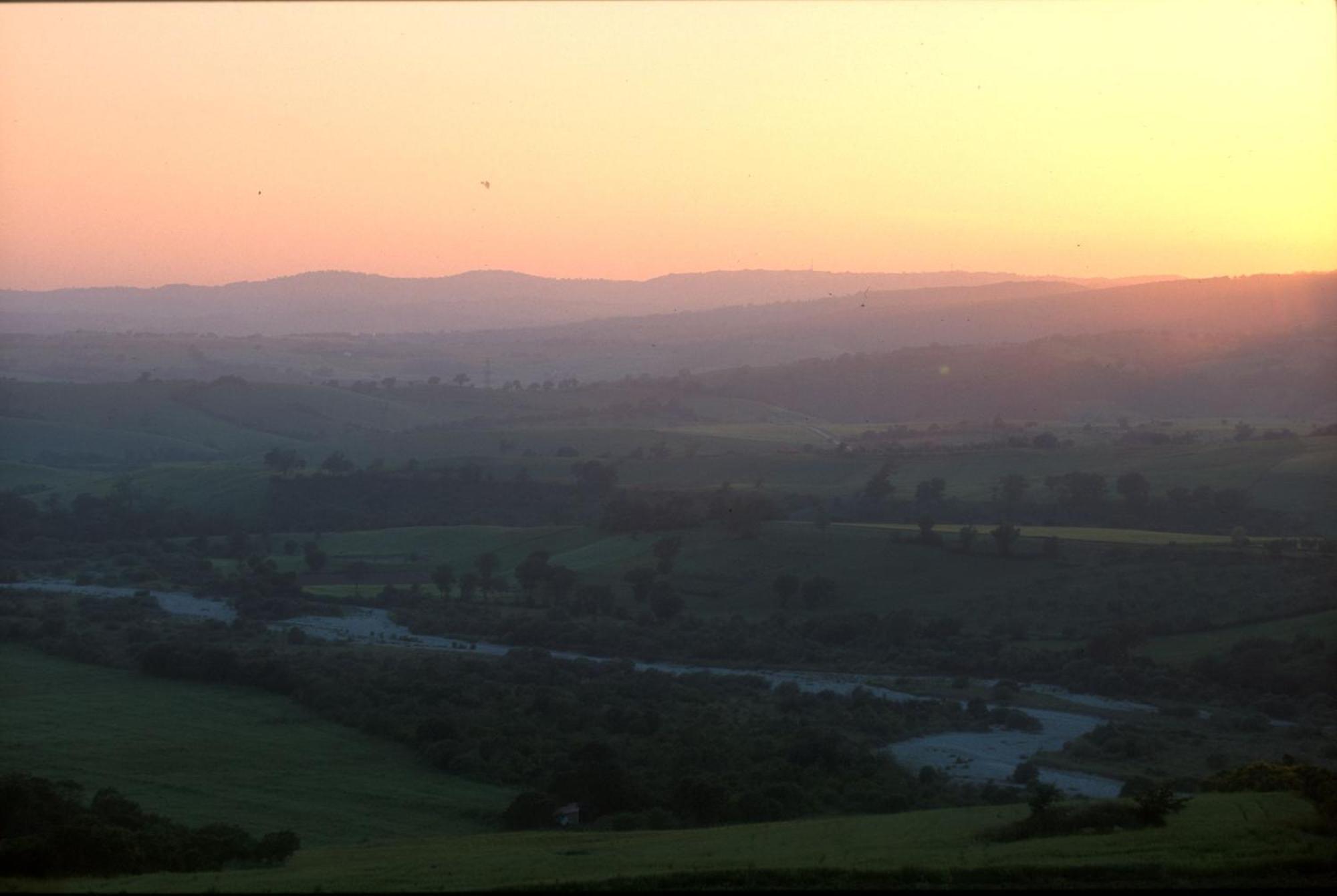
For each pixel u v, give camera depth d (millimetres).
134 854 41312
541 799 55719
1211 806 44781
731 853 41062
